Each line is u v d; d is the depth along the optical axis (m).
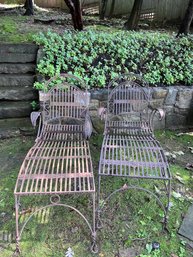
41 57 3.38
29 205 2.33
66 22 5.81
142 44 3.62
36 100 3.46
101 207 2.22
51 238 2.06
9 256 1.92
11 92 3.39
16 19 5.94
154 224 2.19
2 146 3.10
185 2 6.27
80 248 1.99
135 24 5.21
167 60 3.53
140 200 2.41
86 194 2.46
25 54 3.64
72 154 2.29
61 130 2.74
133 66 3.43
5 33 4.44
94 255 1.94
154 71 3.45
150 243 2.04
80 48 3.41
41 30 4.83
